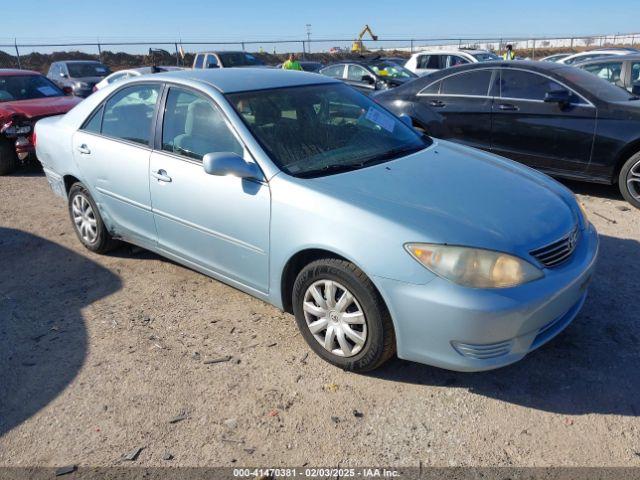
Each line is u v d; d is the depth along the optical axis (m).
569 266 2.98
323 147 3.61
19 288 4.45
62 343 3.62
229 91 3.75
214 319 3.85
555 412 2.84
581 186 6.74
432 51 16.53
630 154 5.76
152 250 4.35
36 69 26.97
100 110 4.57
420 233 2.78
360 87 12.91
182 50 24.06
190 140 3.79
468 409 2.89
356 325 3.08
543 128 6.19
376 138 3.92
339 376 3.18
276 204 3.23
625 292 3.96
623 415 2.79
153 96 4.11
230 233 3.54
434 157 3.78
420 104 7.23
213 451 2.67
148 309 4.02
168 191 3.88
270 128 3.58
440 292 2.70
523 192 3.30
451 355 2.79
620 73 9.06
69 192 5.06
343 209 2.98
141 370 3.30
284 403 2.98
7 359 3.47
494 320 2.67
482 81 6.73
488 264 2.70
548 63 6.56
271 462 2.60
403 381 3.12
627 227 5.27
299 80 4.17
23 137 8.19
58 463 2.64
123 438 2.78
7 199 7.06
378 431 2.76
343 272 2.98
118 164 4.27
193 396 3.06
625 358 3.23
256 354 3.42
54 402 3.06
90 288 4.39
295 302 3.32
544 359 3.25
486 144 6.73
